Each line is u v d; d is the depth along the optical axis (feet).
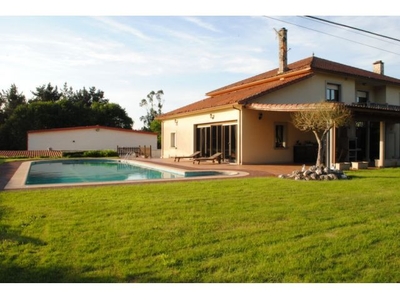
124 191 28.45
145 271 12.19
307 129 53.16
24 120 157.99
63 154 101.24
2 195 26.48
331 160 49.65
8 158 91.35
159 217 19.48
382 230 17.07
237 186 31.40
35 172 61.57
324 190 29.04
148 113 260.83
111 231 16.75
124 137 127.44
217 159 65.51
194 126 78.02
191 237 15.85
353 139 64.80
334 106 43.60
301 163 64.54
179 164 65.10
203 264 12.80
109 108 189.16
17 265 12.62
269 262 12.98
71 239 15.52
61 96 246.68
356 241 15.37
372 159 70.74
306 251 14.12
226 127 66.69
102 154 106.73
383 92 84.38
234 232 16.65
